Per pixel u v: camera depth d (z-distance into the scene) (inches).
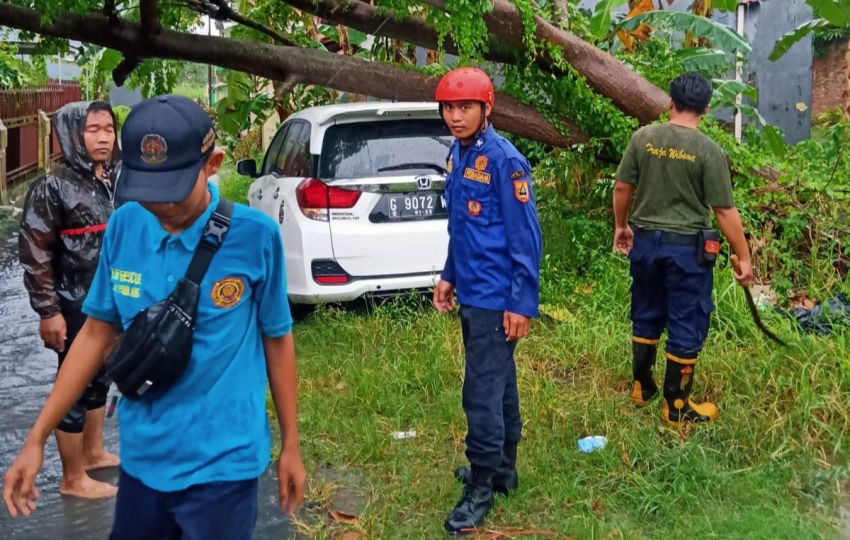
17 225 478.6
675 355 173.2
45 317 151.6
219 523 92.9
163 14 300.4
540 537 140.8
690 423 174.9
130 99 821.9
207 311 91.2
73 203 151.3
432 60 370.0
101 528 152.6
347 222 250.7
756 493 149.9
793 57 443.5
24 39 292.0
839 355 189.5
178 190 85.2
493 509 150.0
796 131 448.1
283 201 263.4
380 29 293.4
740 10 435.8
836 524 143.0
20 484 94.9
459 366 213.5
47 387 227.5
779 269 251.4
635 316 183.9
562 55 280.1
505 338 141.6
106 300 95.7
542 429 178.5
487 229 139.9
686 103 172.9
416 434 183.5
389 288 253.3
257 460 95.3
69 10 252.4
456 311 250.8
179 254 91.2
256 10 337.1
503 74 298.8
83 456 175.2
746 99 452.1
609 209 291.7
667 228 173.0
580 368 213.2
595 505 150.9
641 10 348.5
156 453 92.6
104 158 153.3
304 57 287.0
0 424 201.8
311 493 161.5
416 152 257.0
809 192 261.9
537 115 290.4
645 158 175.9
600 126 289.3
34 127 692.7
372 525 146.9
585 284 259.0
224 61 286.4
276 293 96.7
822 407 170.6
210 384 92.4
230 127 399.2
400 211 253.9
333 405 199.9
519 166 137.5
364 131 256.1
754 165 269.1
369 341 237.6
